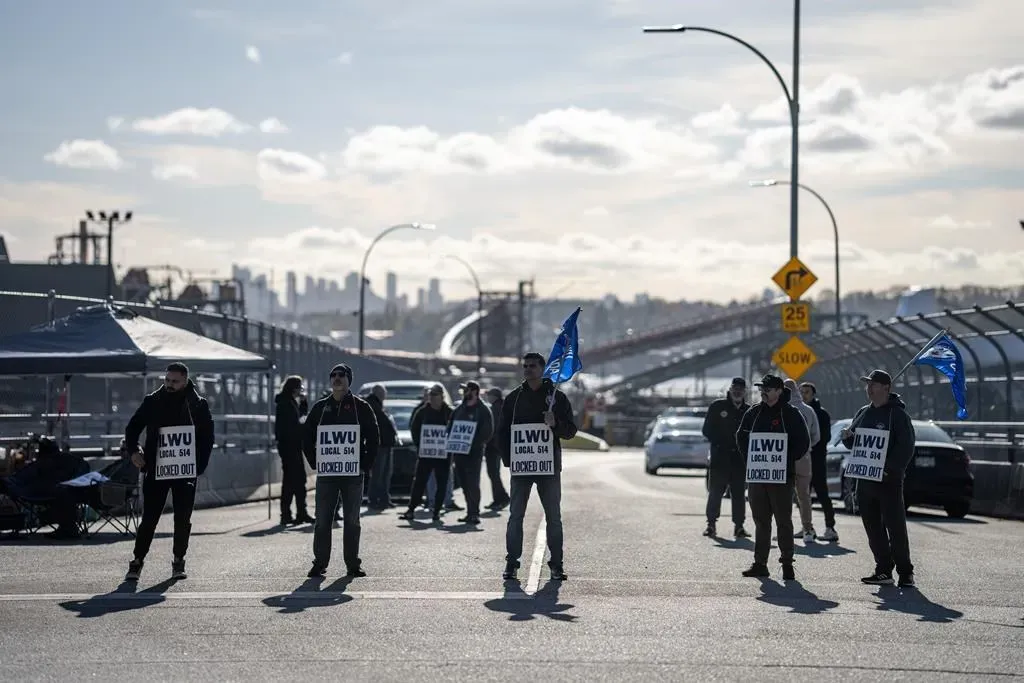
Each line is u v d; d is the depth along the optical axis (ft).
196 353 69.77
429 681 27.48
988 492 80.94
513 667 29.01
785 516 45.80
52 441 60.80
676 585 43.57
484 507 82.48
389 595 40.73
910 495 76.07
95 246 244.01
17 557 51.24
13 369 65.98
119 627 34.47
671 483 114.11
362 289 234.79
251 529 65.05
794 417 46.01
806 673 28.45
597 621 35.65
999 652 31.32
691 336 550.77
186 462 44.73
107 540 58.34
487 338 503.61
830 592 42.29
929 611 38.06
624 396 485.56
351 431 45.39
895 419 44.45
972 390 96.43
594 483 112.98
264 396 101.60
